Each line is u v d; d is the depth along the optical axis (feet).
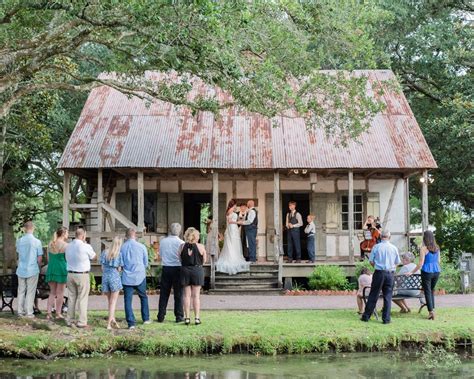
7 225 98.32
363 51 53.47
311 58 52.65
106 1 40.52
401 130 77.10
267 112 49.65
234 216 71.56
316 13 50.06
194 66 47.19
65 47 45.50
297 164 71.61
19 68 45.88
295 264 70.54
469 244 94.02
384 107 55.62
